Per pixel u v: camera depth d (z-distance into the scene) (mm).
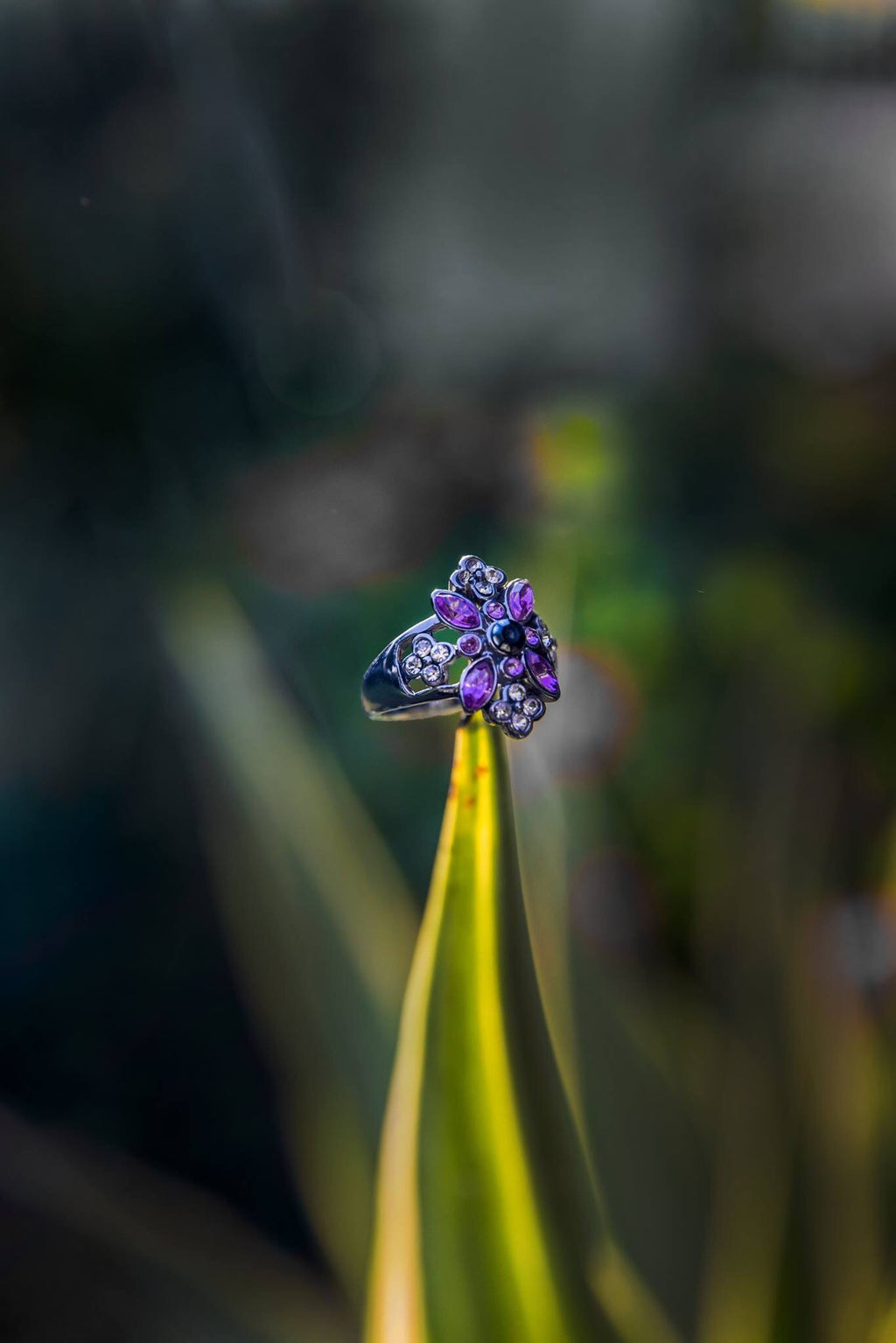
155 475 848
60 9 801
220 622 491
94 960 711
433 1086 295
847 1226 395
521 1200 301
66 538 827
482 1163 299
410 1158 299
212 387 875
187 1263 436
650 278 853
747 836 513
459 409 858
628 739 675
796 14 765
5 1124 473
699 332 845
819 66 781
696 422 824
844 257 797
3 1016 677
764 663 698
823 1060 415
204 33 810
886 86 774
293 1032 450
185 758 757
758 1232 396
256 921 458
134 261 851
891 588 744
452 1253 302
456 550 812
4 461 838
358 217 879
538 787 437
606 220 855
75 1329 430
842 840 541
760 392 826
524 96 826
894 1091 410
